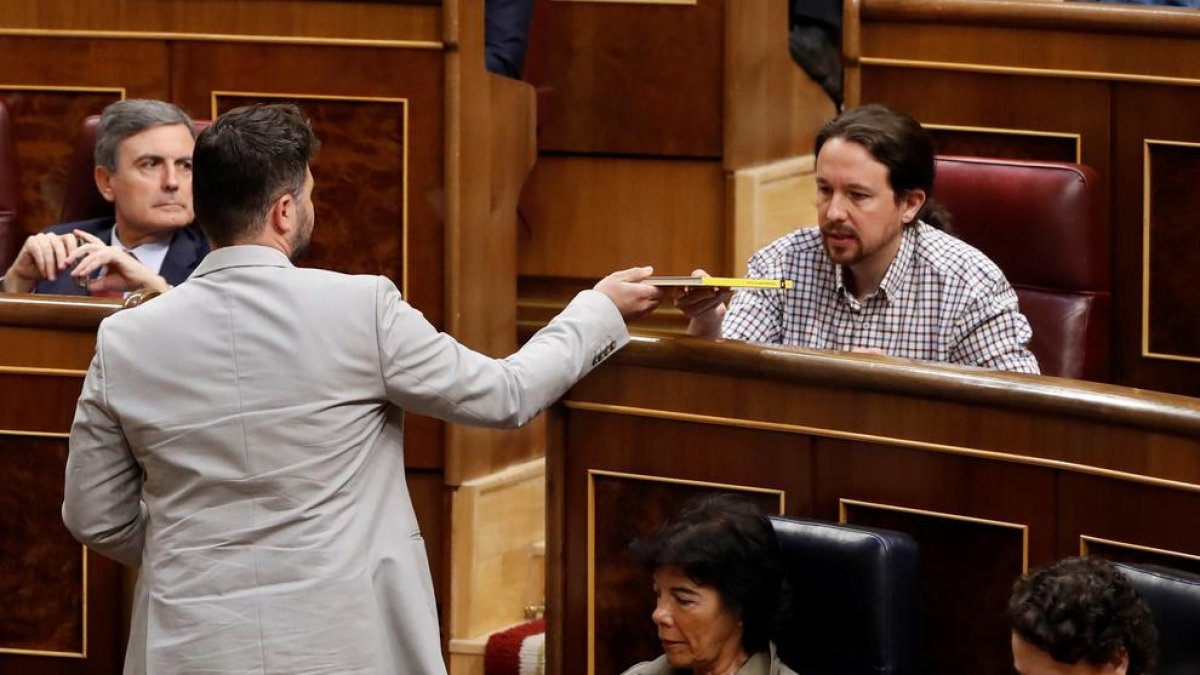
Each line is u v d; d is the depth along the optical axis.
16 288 10.91
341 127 11.71
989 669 8.31
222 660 7.41
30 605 10.11
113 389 7.61
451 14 11.47
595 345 8.20
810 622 8.20
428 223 11.66
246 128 7.71
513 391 7.83
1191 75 11.52
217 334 7.57
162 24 11.92
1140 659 6.96
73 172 11.82
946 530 8.38
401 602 7.64
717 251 14.12
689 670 8.23
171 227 11.47
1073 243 10.41
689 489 9.02
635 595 9.17
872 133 9.30
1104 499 8.00
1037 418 8.12
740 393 8.82
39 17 12.10
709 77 13.97
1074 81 11.72
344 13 11.62
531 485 12.48
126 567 10.00
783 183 14.21
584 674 9.33
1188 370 11.72
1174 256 11.70
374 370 7.62
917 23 11.85
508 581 12.31
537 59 13.68
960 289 9.60
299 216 7.83
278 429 7.49
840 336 9.84
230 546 7.50
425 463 11.94
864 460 8.56
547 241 14.36
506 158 12.32
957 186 10.59
